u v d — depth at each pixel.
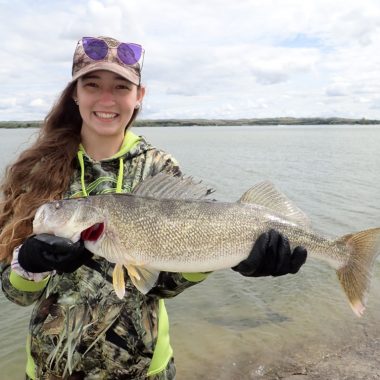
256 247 0.91
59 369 0.83
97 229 0.85
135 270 0.85
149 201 0.90
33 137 1.12
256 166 8.24
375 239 1.04
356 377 1.59
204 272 0.93
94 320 0.84
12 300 0.87
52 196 0.89
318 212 4.15
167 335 0.93
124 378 0.85
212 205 0.95
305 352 1.77
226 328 1.96
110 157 0.93
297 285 2.41
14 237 0.87
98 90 0.90
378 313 2.08
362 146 15.08
